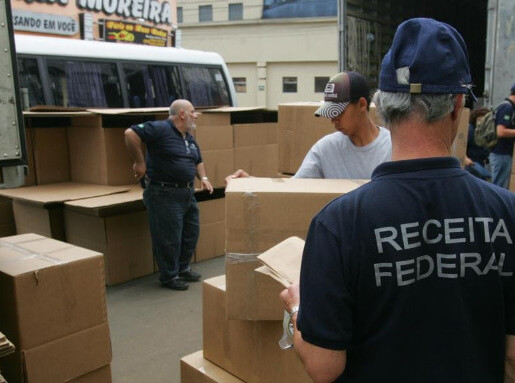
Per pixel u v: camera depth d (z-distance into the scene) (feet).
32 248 7.94
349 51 19.79
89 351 7.55
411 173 3.11
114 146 14.82
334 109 6.73
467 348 3.02
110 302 12.85
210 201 16.08
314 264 3.11
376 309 3.05
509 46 16.08
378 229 3.02
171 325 11.49
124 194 13.97
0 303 7.04
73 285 7.30
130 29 24.26
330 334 3.03
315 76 58.23
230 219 5.58
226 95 21.25
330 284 3.05
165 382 9.15
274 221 5.51
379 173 3.20
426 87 3.00
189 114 13.12
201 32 61.93
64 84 15.74
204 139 15.02
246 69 60.90
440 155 3.14
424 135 3.12
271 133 16.94
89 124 14.87
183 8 62.64
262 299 5.60
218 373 6.88
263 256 4.67
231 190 5.59
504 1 15.93
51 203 12.87
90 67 16.44
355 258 3.03
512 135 16.33
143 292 13.53
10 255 7.57
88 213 14.08
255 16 59.00
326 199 5.43
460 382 3.00
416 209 3.03
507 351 3.17
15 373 6.99
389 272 2.99
